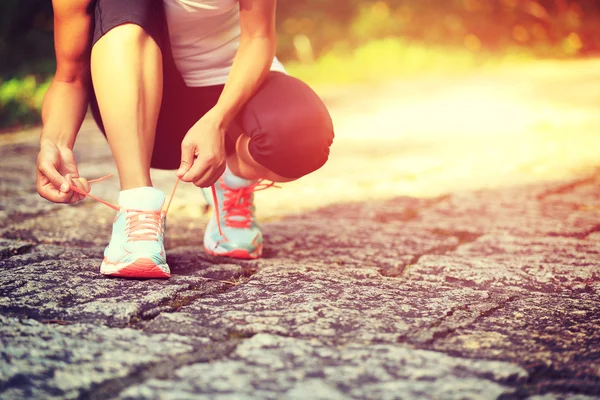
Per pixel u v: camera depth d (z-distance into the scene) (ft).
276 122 6.10
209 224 7.29
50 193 6.06
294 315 5.41
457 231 8.56
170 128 6.94
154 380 4.23
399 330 5.16
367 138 16.47
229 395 4.06
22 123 19.01
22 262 6.75
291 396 4.07
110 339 4.84
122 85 6.02
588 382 4.44
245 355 4.62
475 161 13.43
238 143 6.49
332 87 28.99
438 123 18.81
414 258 7.34
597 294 6.25
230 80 6.23
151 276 6.13
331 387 4.19
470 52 41.96
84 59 6.41
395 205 9.94
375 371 4.43
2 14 27.04
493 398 4.13
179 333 5.02
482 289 6.35
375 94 26.20
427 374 4.41
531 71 36.50
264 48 6.30
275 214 9.41
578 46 48.73
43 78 24.25
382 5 41.68
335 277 6.49
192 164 6.05
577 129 17.28
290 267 6.79
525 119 19.25
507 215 9.35
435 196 10.55
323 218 9.18
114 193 10.64
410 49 37.73
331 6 39.14
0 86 21.75
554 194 10.63
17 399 3.98
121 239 6.15
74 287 5.89
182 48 6.61
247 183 7.03
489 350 4.85
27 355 4.53
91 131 18.02
